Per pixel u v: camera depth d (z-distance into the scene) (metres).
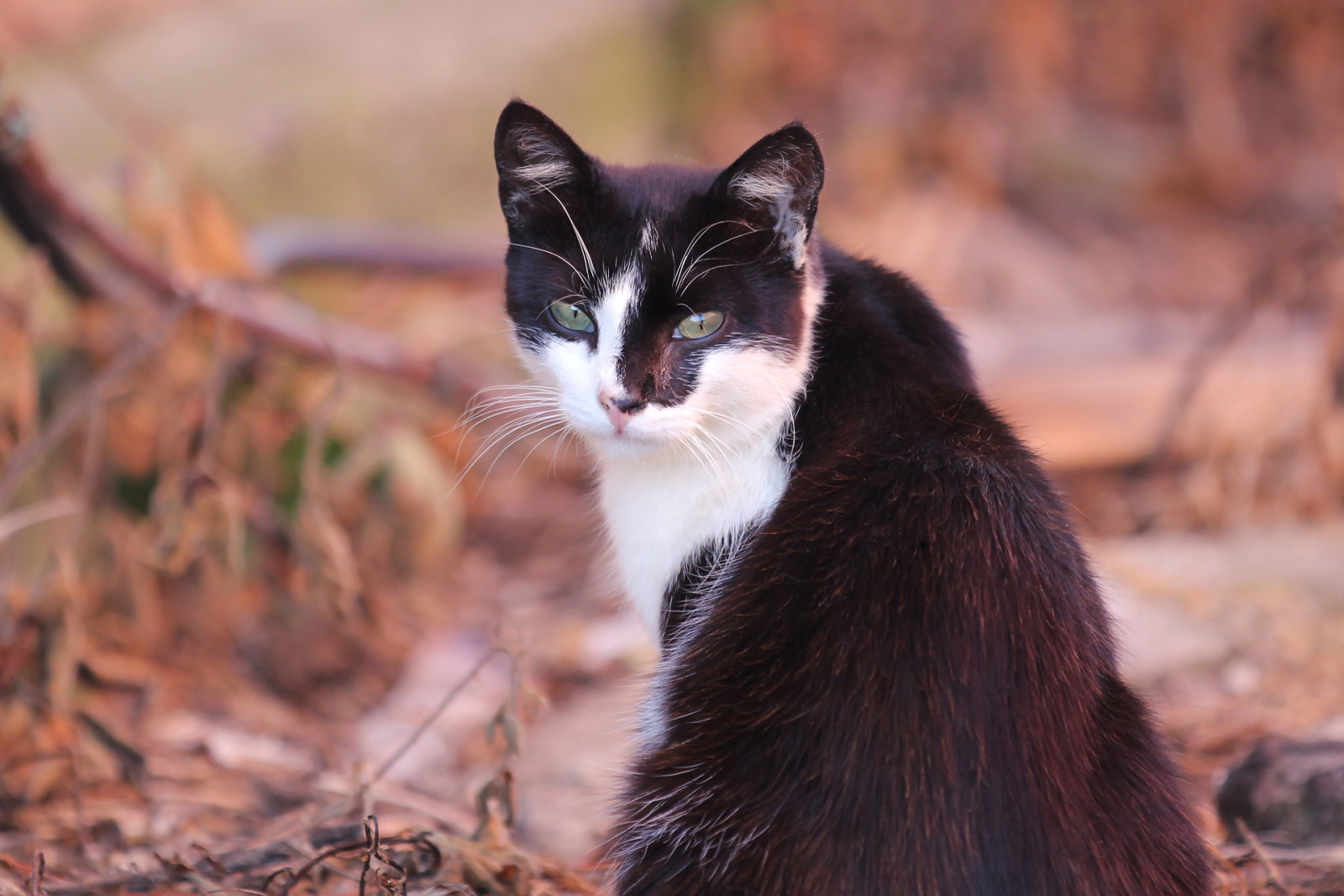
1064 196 12.32
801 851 3.08
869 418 3.65
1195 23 13.36
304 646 6.94
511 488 8.81
